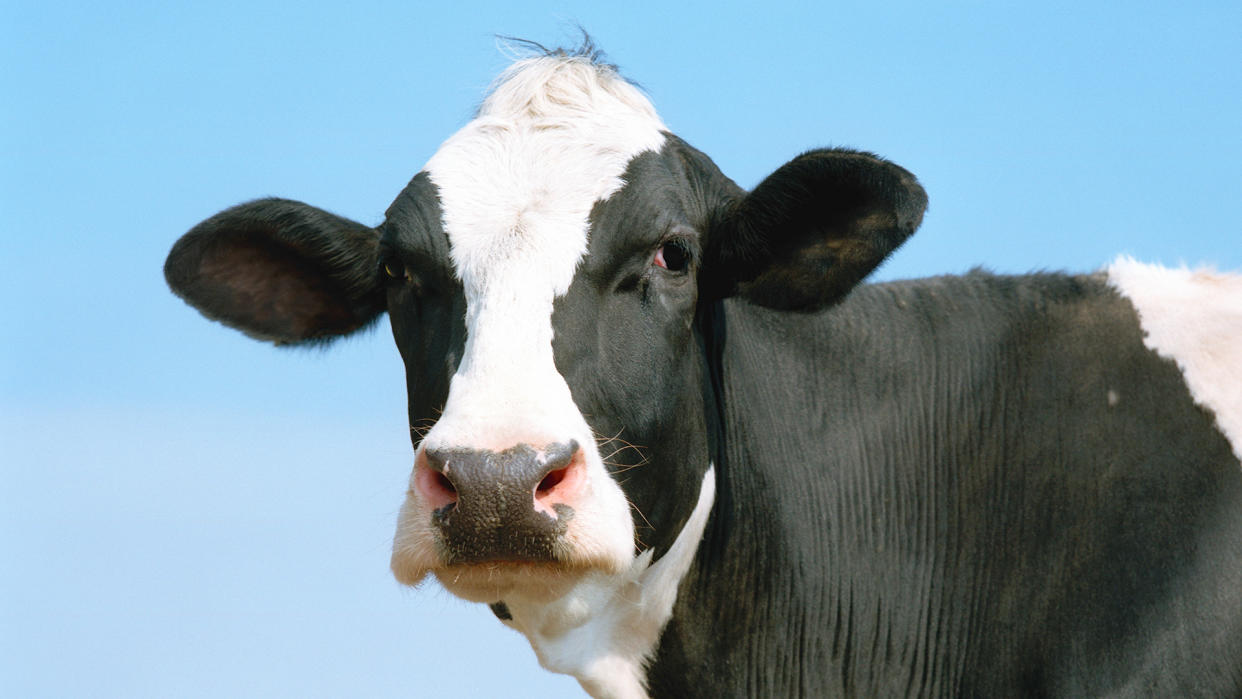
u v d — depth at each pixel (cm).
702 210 684
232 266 764
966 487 731
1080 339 735
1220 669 643
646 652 709
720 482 710
